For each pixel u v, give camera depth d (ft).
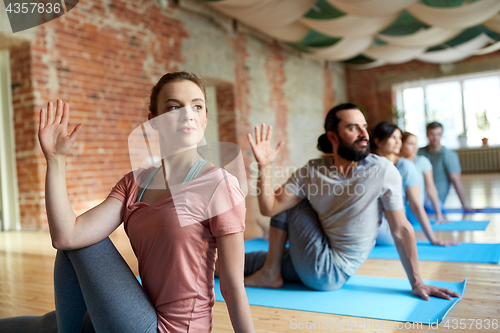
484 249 9.34
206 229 3.43
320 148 7.13
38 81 15.10
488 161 38.19
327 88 38.55
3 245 12.87
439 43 28.63
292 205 7.06
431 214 15.10
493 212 14.76
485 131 38.88
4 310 6.66
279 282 7.34
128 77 18.52
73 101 16.15
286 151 31.58
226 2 20.34
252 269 7.82
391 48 30.76
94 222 3.49
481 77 38.78
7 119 15.85
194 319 3.43
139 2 19.30
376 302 6.19
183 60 21.84
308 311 6.00
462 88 39.65
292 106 32.81
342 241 6.73
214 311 6.20
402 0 19.54
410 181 9.73
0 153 16.10
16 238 14.12
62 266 3.57
